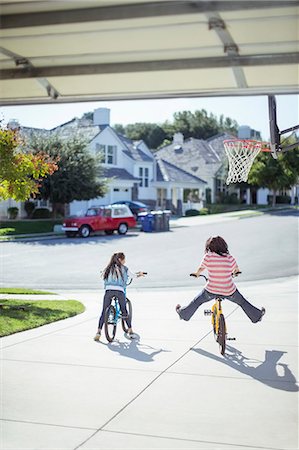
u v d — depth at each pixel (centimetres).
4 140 1252
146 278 1817
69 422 527
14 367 718
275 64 536
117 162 4981
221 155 6462
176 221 4316
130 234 3384
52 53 564
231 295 795
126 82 614
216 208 5662
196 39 513
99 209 3356
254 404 574
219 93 626
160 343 859
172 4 459
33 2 469
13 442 479
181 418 536
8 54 572
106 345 845
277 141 978
